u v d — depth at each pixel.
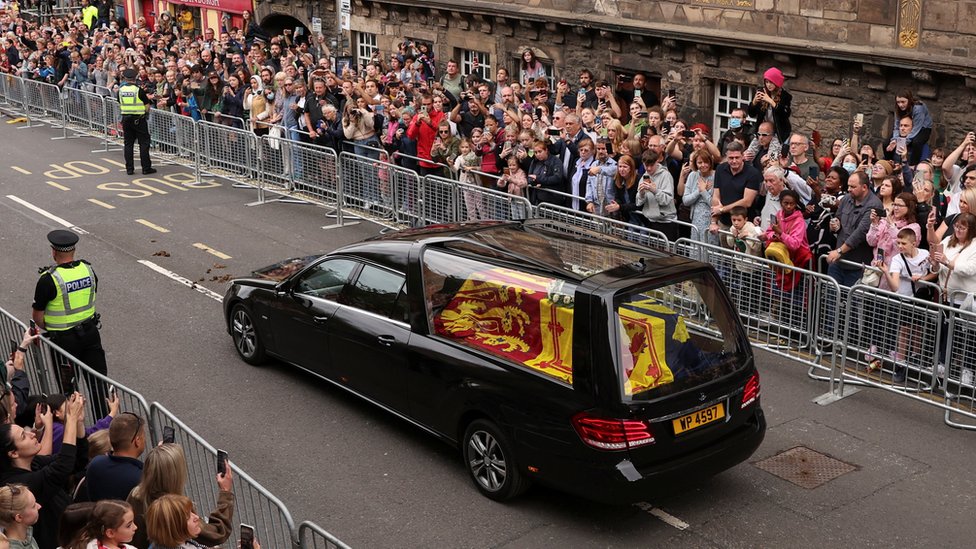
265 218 15.88
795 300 10.28
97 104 21.83
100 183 18.28
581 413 7.26
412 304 8.52
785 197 10.41
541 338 7.62
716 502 7.97
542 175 13.12
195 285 12.93
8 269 13.59
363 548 7.43
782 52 16.38
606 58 19.67
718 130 18.22
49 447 7.10
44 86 23.20
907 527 7.60
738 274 10.71
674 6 18.17
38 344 9.07
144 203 16.88
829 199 10.80
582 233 8.74
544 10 20.66
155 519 5.58
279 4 28.88
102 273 13.42
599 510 7.86
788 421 9.30
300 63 21.78
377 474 8.42
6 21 33.06
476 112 16.05
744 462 8.59
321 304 9.38
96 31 28.83
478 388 7.87
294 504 8.02
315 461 8.64
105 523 5.48
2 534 5.39
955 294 9.46
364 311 8.98
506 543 7.46
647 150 11.85
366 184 15.28
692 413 7.47
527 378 7.60
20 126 23.72
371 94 16.70
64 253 9.05
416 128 15.05
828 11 15.81
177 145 19.33
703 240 11.80
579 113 14.84
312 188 16.52
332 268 9.40
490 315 7.98
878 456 8.65
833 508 7.87
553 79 21.02
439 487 8.21
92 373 8.18
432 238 8.70
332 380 9.43
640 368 7.30
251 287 10.29
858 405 9.59
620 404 7.16
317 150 16.00
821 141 16.36
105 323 11.70
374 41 25.83
